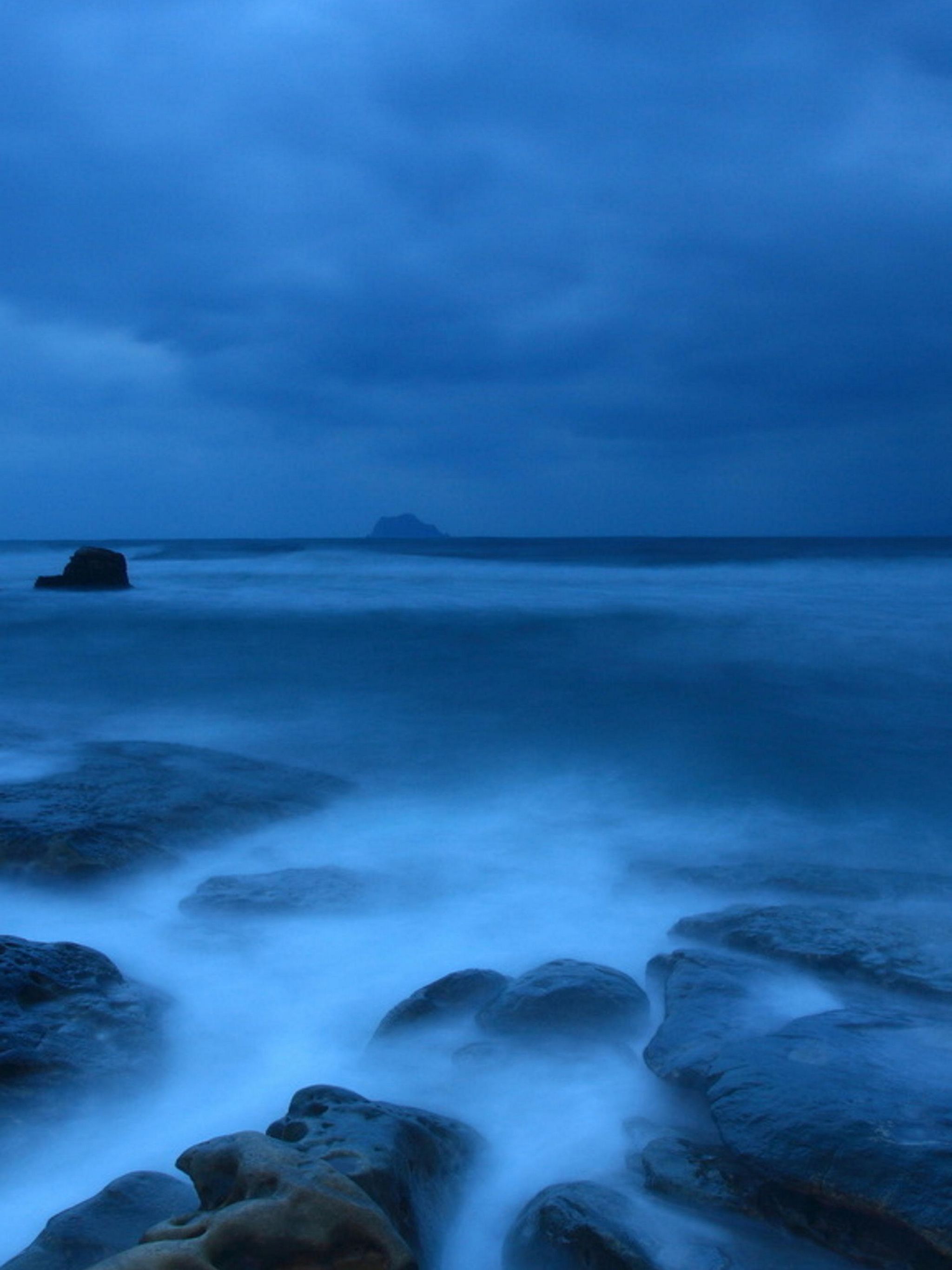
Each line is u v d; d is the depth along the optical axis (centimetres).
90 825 792
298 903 689
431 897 730
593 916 702
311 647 1972
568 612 2459
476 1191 411
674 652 1861
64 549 10794
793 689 1526
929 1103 398
